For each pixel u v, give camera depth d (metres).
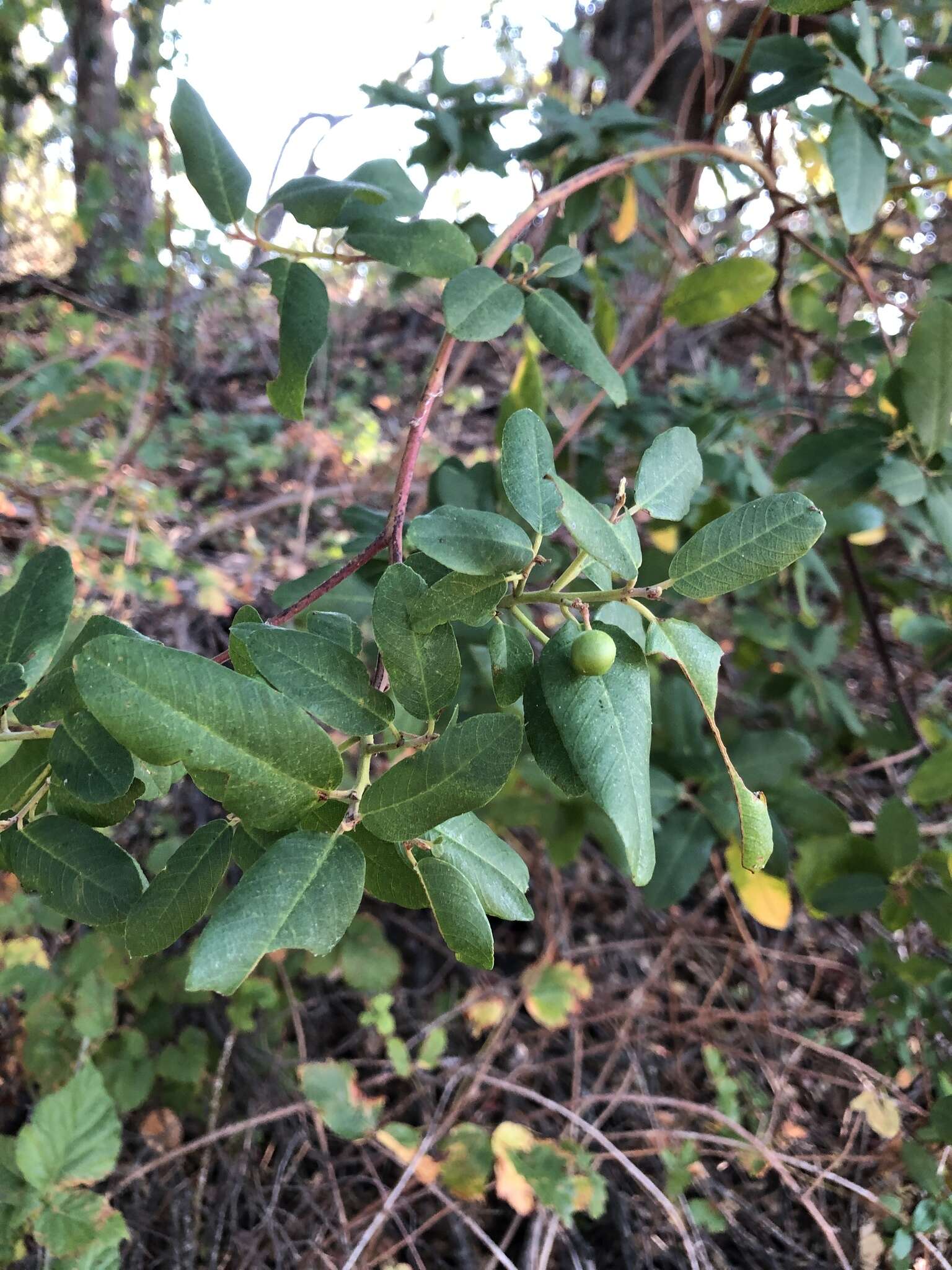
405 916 0.61
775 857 0.41
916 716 0.54
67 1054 0.47
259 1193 0.47
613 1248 0.47
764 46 0.37
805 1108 0.51
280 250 0.27
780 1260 0.46
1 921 0.47
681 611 0.61
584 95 0.72
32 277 1.07
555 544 0.47
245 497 1.03
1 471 0.69
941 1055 0.47
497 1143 0.45
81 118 1.25
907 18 0.54
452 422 1.15
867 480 0.39
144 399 0.85
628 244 0.63
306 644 0.19
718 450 0.56
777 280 0.50
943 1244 0.44
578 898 0.60
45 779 0.21
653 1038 0.55
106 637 0.16
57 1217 0.37
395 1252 0.46
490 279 0.28
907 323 0.56
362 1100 0.46
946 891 0.39
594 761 0.18
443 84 0.45
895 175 0.52
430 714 0.19
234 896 0.17
